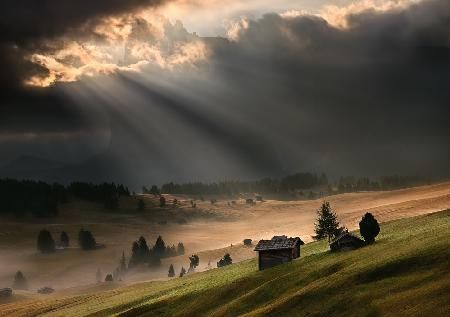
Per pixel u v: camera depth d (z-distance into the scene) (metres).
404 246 65.12
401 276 55.84
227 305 69.00
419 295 49.47
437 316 44.56
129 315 78.88
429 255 57.34
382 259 61.81
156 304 80.56
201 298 77.00
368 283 57.41
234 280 79.44
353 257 69.31
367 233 80.25
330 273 66.75
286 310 59.19
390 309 49.50
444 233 64.88
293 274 71.12
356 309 52.78
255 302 67.12
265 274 78.00
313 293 60.06
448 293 47.59
